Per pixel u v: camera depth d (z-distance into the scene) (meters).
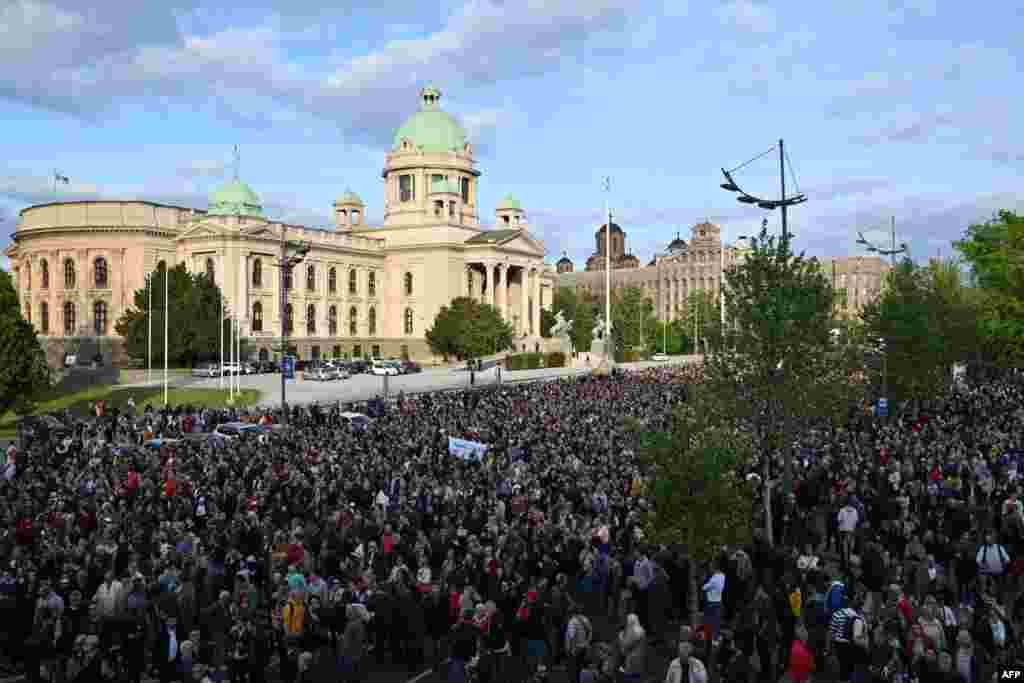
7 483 32.81
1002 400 62.47
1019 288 69.44
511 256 160.25
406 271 159.12
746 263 35.41
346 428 50.03
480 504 29.56
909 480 32.88
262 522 27.41
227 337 108.75
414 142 166.75
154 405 74.75
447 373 117.00
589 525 26.66
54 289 129.62
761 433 34.66
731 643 18.77
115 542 24.91
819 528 28.78
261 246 131.38
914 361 55.78
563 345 142.75
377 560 23.67
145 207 129.25
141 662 18.66
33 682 19.20
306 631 19.52
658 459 22.59
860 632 18.42
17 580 20.97
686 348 198.12
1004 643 19.09
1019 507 26.80
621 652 19.61
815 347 33.78
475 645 18.94
